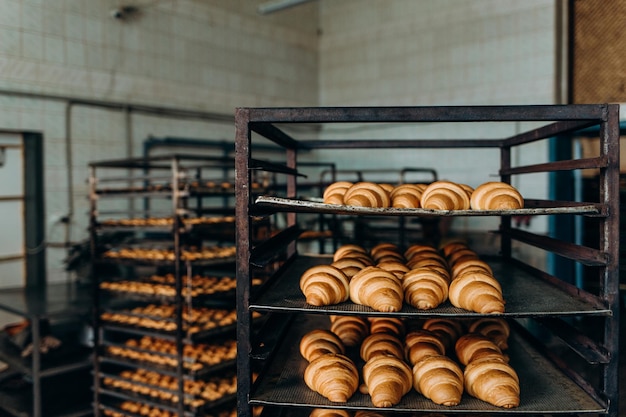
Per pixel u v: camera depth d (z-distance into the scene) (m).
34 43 5.08
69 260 4.33
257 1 7.39
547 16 6.12
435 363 1.73
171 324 3.67
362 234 5.29
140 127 5.98
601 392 1.61
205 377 3.87
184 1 6.43
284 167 2.11
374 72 7.94
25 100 5.02
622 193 2.79
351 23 8.14
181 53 6.41
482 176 6.66
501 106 1.59
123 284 3.85
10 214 5.07
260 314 3.85
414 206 1.82
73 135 5.38
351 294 1.77
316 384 1.70
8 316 4.95
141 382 3.63
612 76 3.42
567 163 1.82
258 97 7.44
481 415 1.79
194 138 6.57
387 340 1.96
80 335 4.22
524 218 5.93
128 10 5.82
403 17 7.58
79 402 3.96
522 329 2.38
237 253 1.65
